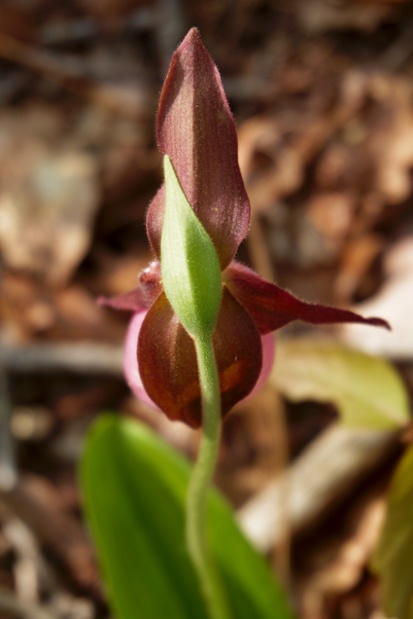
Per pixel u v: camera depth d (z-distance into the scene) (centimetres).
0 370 54
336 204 64
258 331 28
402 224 62
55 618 42
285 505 43
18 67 82
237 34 81
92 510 36
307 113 71
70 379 57
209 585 32
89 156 71
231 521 36
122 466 36
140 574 35
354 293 60
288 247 63
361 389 33
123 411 56
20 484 48
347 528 47
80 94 78
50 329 59
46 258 64
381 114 68
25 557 45
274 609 35
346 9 79
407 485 31
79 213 66
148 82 78
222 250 27
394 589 31
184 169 27
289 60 77
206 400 28
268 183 66
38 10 87
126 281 63
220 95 26
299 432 52
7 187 69
